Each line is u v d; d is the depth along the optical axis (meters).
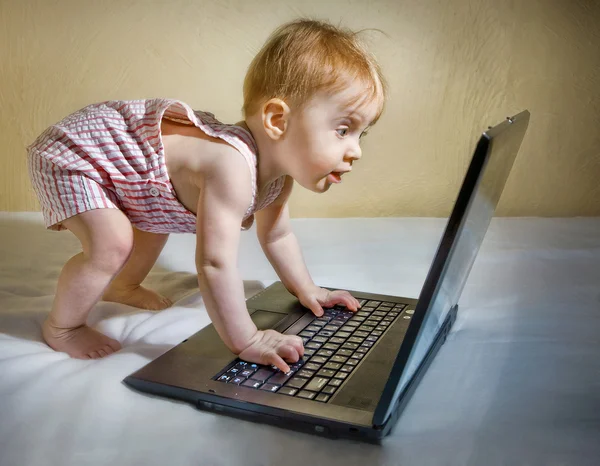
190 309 1.25
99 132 1.11
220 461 0.80
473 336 1.15
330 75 1.01
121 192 1.10
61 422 0.88
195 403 0.92
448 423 0.88
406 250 1.66
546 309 1.27
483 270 1.49
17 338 1.13
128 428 0.87
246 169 1.04
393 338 1.09
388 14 1.92
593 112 1.96
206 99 1.97
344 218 1.98
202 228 1.02
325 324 1.15
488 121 1.97
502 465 0.79
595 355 1.08
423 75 1.95
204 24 1.93
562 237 1.76
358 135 1.07
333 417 0.84
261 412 0.88
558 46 1.93
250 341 1.00
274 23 1.93
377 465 0.79
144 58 1.95
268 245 1.23
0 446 0.83
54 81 1.96
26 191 2.02
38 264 1.53
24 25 1.93
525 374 1.02
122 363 1.03
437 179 2.02
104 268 1.09
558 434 0.85
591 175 2.00
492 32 1.93
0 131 1.99
